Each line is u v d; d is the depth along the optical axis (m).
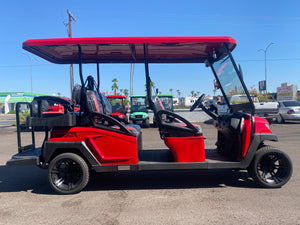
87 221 2.86
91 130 3.73
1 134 12.58
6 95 49.50
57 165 3.77
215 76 5.02
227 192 3.69
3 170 5.36
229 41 3.84
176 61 5.29
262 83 28.77
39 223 2.84
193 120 15.98
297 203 3.21
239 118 3.90
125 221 2.83
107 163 3.75
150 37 3.83
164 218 2.88
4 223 2.86
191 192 3.73
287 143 7.73
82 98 3.84
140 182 4.32
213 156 4.30
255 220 2.77
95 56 4.88
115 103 14.23
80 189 3.74
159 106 4.05
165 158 4.17
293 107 13.39
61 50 4.38
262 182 3.78
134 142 3.74
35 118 3.74
